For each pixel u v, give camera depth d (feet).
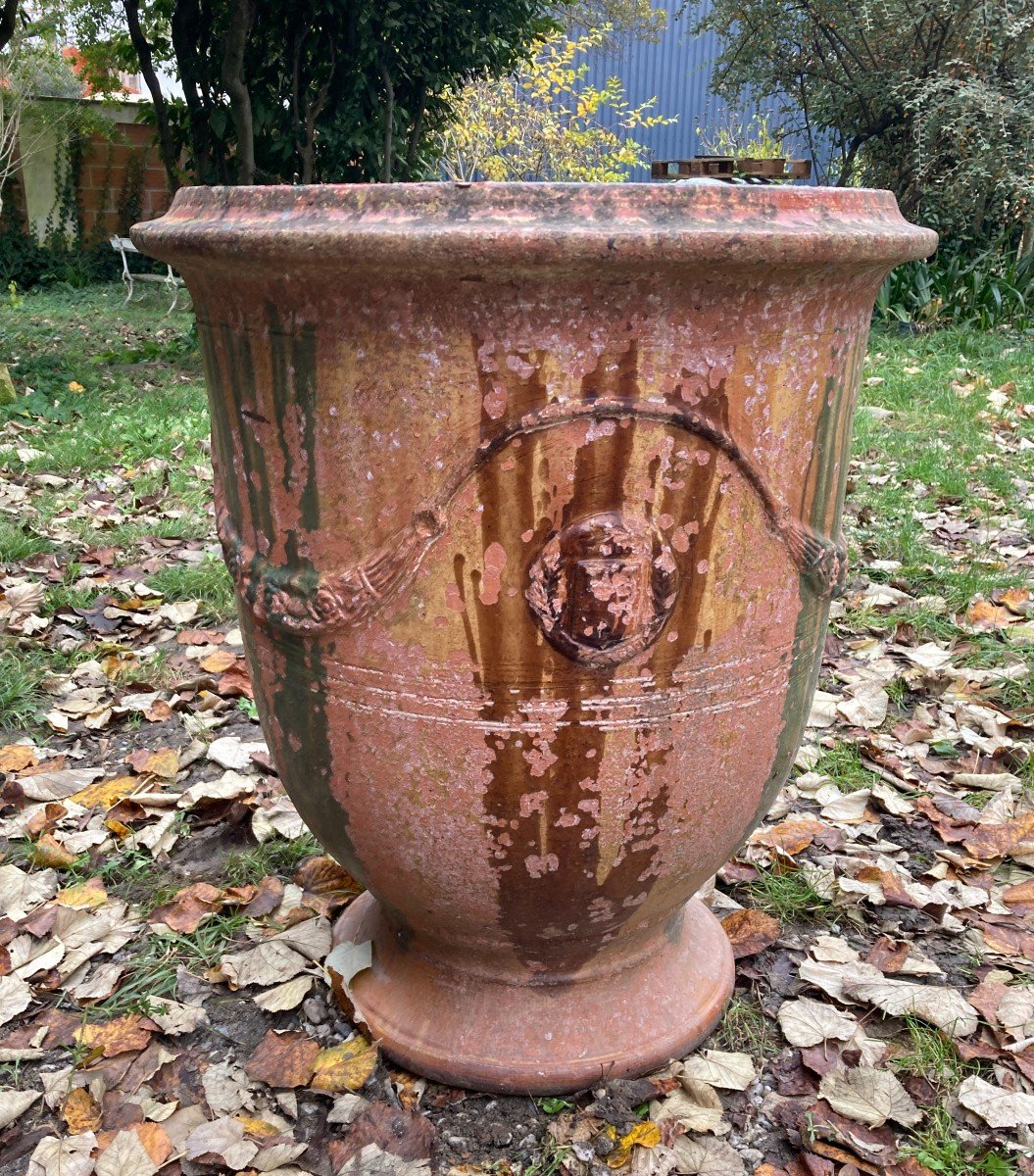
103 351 26.86
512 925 5.11
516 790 4.54
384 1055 5.68
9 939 6.53
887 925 6.77
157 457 16.83
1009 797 7.92
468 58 25.34
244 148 24.35
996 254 29.35
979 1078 5.45
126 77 57.00
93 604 11.28
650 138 58.18
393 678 4.46
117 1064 5.64
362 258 3.73
